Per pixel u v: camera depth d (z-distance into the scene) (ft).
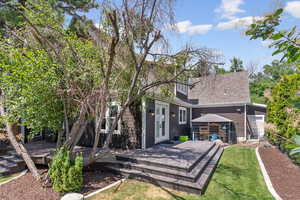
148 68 25.68
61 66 18.81
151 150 29.71
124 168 22.93
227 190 17.98
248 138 53.67
